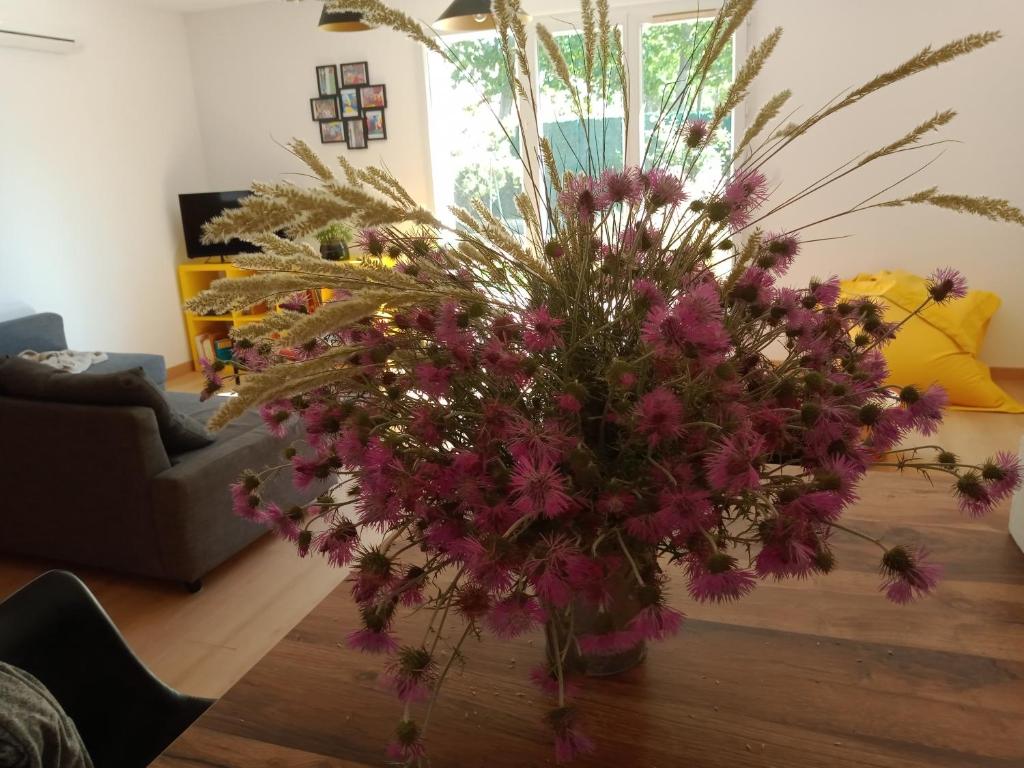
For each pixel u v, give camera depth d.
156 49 5.16
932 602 0.99
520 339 0.65
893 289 3.93
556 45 0.85
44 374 2.59
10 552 2.92
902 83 4.08
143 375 2.48
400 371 0.77
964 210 0.71
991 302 4.07
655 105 4.38
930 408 0.67
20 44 4.14
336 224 0.59
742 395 0.69
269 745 0.83
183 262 5.48
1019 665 0.87
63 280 4.55
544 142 0.84
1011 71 3.92
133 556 2.58
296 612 2.46
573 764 0.78
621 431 0.71
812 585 1.05
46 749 0.88
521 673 0.92
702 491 0.61
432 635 1.00
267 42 5.25
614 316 0.73
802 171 4.32
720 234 0.78
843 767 0.75
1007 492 0.68
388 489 0.66
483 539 0.61
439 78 4.93
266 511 0.80
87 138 4.66
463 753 0.81
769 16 4.14
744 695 0.85
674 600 1.03
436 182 5.10
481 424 0.68
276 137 5.43
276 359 0.83
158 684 1.18
